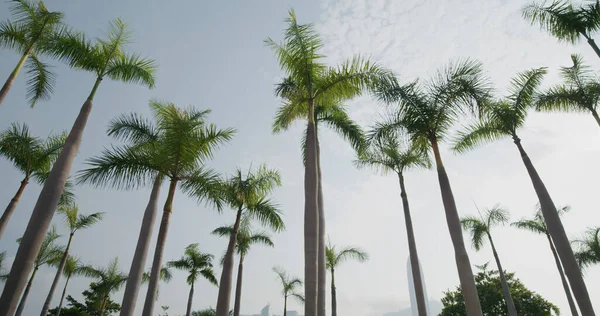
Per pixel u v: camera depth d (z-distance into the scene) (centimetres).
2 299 703
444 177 1024
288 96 1388
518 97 1270
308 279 732
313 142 934
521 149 1221
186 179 1098
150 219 1048
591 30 1121
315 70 1019
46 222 804
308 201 828
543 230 2231
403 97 1096
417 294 1418
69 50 1048
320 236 1168
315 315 700
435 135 1114
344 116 1570
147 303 955
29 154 1354
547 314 2761
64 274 2938
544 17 1185
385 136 1225
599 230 2330
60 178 855
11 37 1091
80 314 4088
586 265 2306
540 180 1146
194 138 1076
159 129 1102
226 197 1235
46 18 1092
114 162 1019
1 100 994
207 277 2742
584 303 934
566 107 1219
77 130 937
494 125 1291
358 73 1034
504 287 2094
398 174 1688
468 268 877
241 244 2058
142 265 977
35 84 1225
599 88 1148
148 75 1145
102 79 1081
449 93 1084
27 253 757
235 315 1898
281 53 1033
